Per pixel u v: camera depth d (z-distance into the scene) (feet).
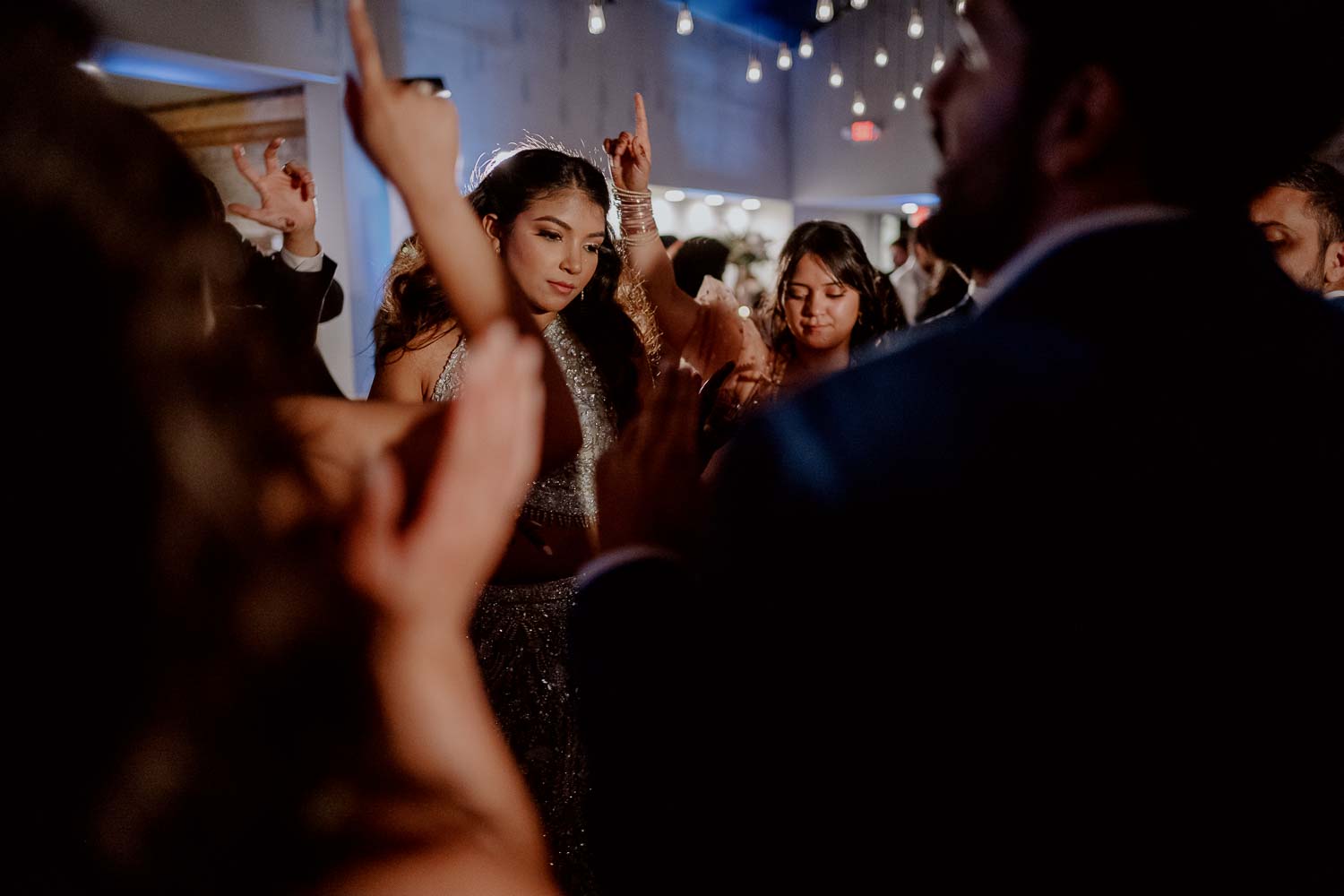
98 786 1.01
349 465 1.77
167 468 1.00
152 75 14.17
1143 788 1.66
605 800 2.10
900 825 1.70
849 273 7.15
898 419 1.67
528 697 4.40
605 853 2.11
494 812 1.27
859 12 27.99
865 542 1.64
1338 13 1.69
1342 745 1.76
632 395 5.19
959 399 1.67
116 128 1.03
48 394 0.95
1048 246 1.82
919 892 1.71
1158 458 1.63
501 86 19.20
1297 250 5.01
